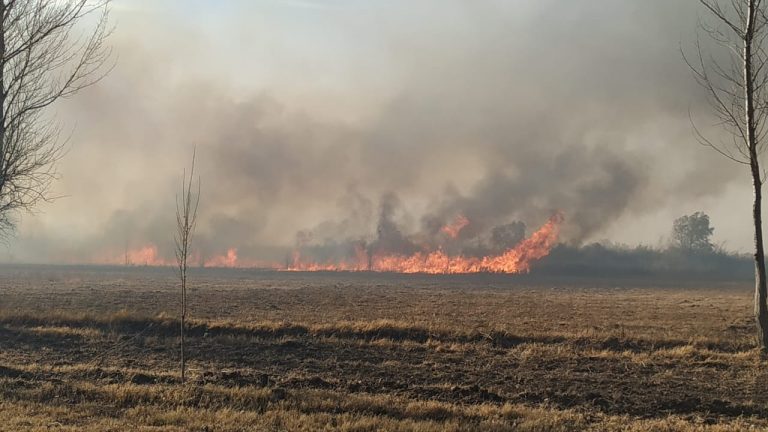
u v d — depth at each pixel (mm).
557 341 22531
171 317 25359
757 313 20609
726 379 16109
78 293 47656
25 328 23453
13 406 11031
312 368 17562
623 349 21156
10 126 12469
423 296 55625
